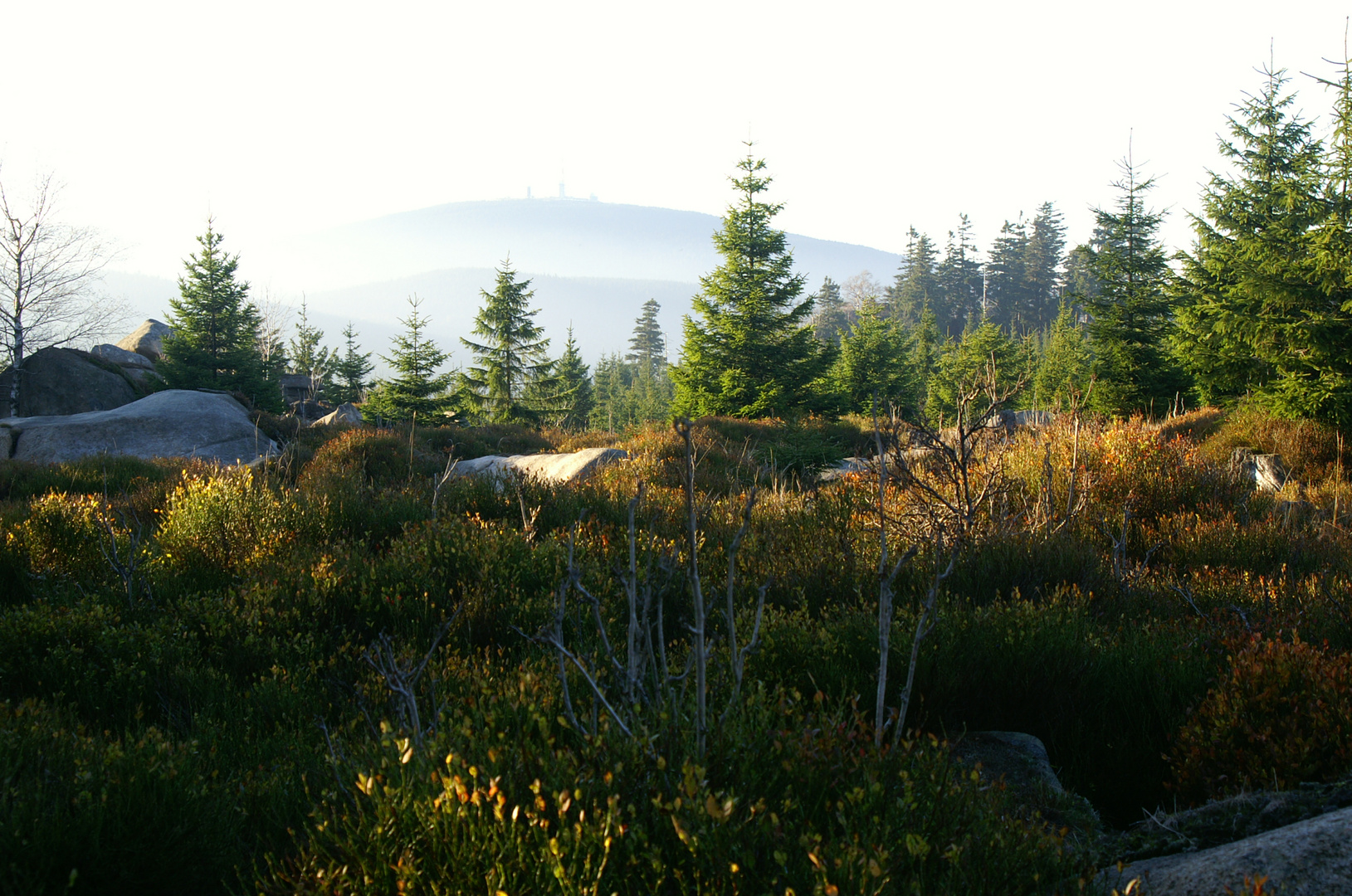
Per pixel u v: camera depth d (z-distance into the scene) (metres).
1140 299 22.69
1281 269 14.17
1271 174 20.95
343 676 3.73
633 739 1.98
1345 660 3.08
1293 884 1.78
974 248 109.62
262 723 3.23
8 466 11.35
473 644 4.20
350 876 1.92
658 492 8.40
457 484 8.50
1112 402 22.64
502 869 1.70
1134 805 2.95
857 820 1.87
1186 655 3.55
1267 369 14.76
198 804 2.27
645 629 2.52
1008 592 4.71
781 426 17.92
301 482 9.77
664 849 1.80
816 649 3.55
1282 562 5.59
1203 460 7.91
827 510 6.83
